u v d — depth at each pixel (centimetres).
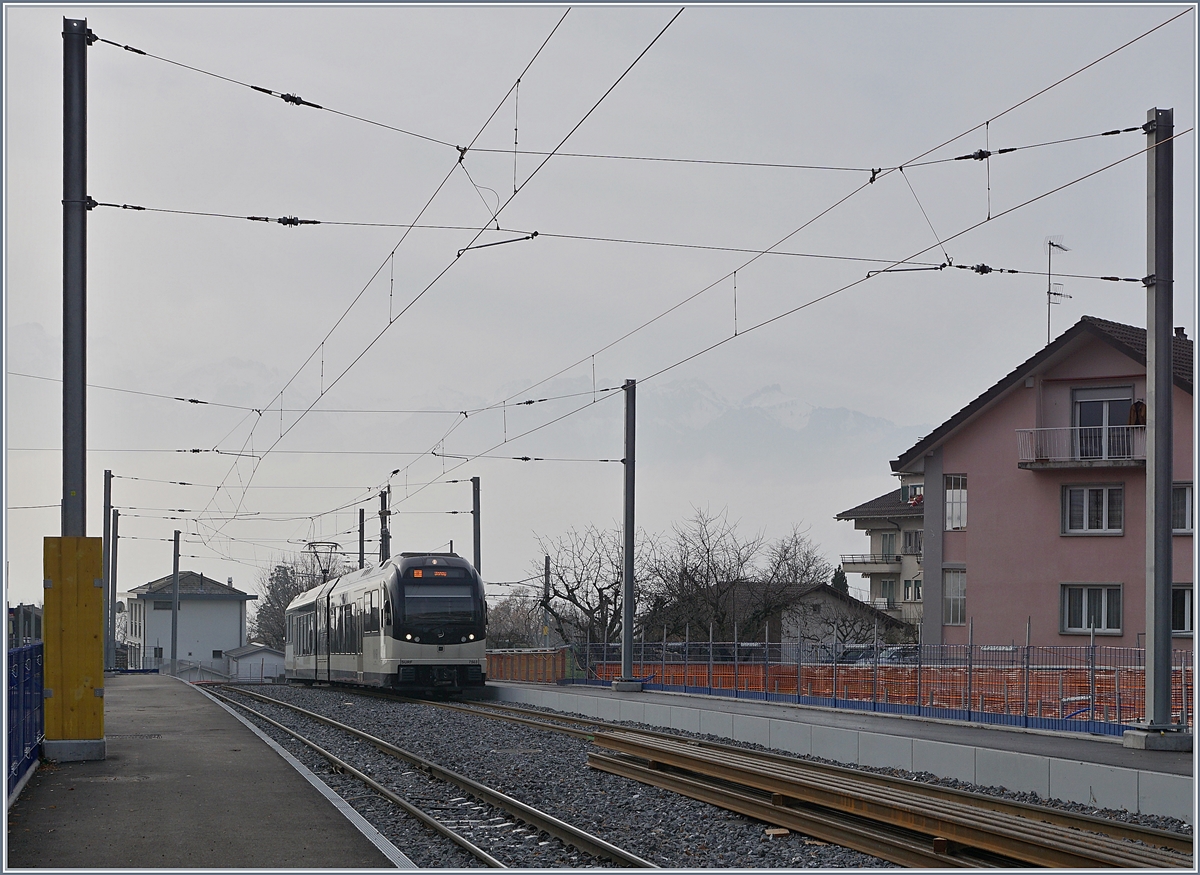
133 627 10812
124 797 1380
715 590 5356
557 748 2031
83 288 1609
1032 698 2047
